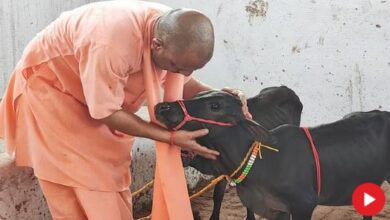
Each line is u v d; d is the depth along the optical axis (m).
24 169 2.86
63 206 2.48
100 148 2.41
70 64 2.27
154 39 2.04
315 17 4.08
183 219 2.31
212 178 4.04
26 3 4.35
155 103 2.22
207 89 2.54
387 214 3.45
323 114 4.25
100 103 2.09
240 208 3.58
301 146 2.41
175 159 2.29
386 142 2.59
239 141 2.30
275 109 2.91
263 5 4.24
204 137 2.29
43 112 2.38
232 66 4.51
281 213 2.44
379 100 4.03
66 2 4.63
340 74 4.11
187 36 1.95
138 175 3.53
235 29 4.41
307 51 4.18
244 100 2.38
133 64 2.12
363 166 2.50
